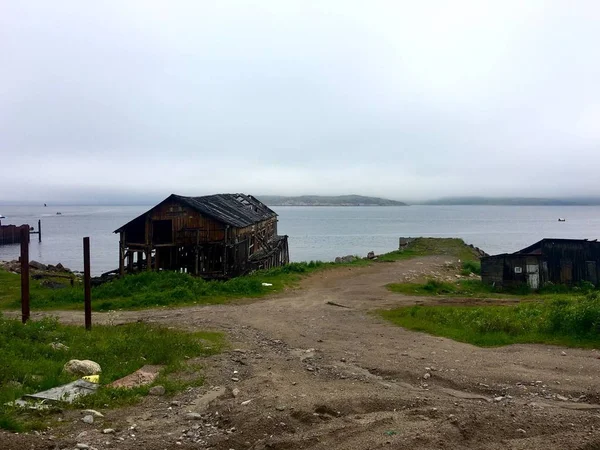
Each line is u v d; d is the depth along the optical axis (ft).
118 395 34.73
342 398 33.04
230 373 41.52
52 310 80.53
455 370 41.09
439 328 59.77
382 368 42.19
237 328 62.54
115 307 80.48
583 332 51.90
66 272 173.47
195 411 32.27
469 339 53.72
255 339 56.18
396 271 121.39
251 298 86.79
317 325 64.03
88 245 60.23
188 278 95.40
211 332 59.82
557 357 44.91
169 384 37.29
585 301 62.34
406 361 44.47
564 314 55.01
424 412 30.66
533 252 116.88
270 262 159.74
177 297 84.58
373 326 63.10
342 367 43.27
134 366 42.70
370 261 140.77
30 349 44.96
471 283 113.60
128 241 129.49
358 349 50.21
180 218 123.03
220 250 133.49
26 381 36.17
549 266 109.70
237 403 32.73
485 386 37.09
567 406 32.55
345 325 63.93
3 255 272.92
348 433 27.40
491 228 489.67
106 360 44.01
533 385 36.99
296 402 32.17
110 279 117.80
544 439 26.58
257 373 41.19
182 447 26.53
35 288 111.24
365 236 391.04
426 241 195.72
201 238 122.52
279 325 64.18
